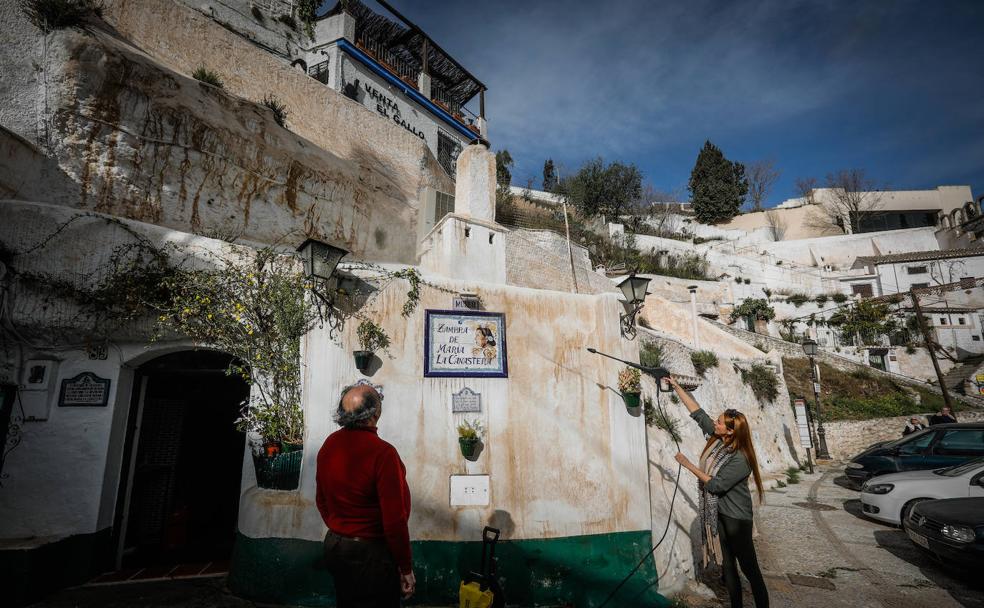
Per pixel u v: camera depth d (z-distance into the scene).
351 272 4.99
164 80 7.29
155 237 4.90
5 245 4.48
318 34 16.69
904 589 5.27
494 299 5.38
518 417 5.07
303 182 8.89
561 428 5.20
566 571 4.73
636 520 5.17
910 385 23.31
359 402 2.76
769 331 28.53
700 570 5.69
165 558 5.20
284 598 4.05
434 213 12.03
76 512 4.54
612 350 5.56
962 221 37.12
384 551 2.53
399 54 20.72
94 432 4.70
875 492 7.69
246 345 4.71
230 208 7.62
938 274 31.22
